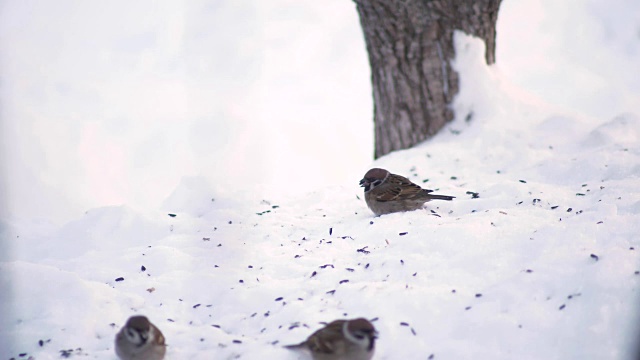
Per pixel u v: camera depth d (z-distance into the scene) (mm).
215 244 10680
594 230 9172
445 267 8844
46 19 27766
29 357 7922
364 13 15195
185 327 8367
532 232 9383
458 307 7934
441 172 13531
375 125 16281
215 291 9180
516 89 15680
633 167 11859
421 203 11203
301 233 11016
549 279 8086
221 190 13273
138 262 10109
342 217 11711
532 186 11617
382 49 15406
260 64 26500
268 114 24000
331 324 7207
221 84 25672
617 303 7488
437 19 14953
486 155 13906
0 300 8781
